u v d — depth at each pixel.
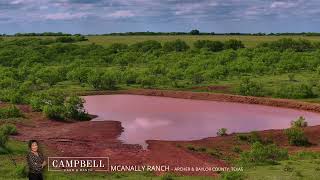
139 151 32.38
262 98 60.38
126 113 52.16
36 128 41.16
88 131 40.97
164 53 113.12
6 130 36.38
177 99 64.69
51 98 50.72
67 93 66.94
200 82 74.44
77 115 47.34
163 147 34.12
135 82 76.31
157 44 123.31
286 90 63.03
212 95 64.12
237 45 120.06
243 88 65.38
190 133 41.12
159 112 53.06
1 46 124.12
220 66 85.19
